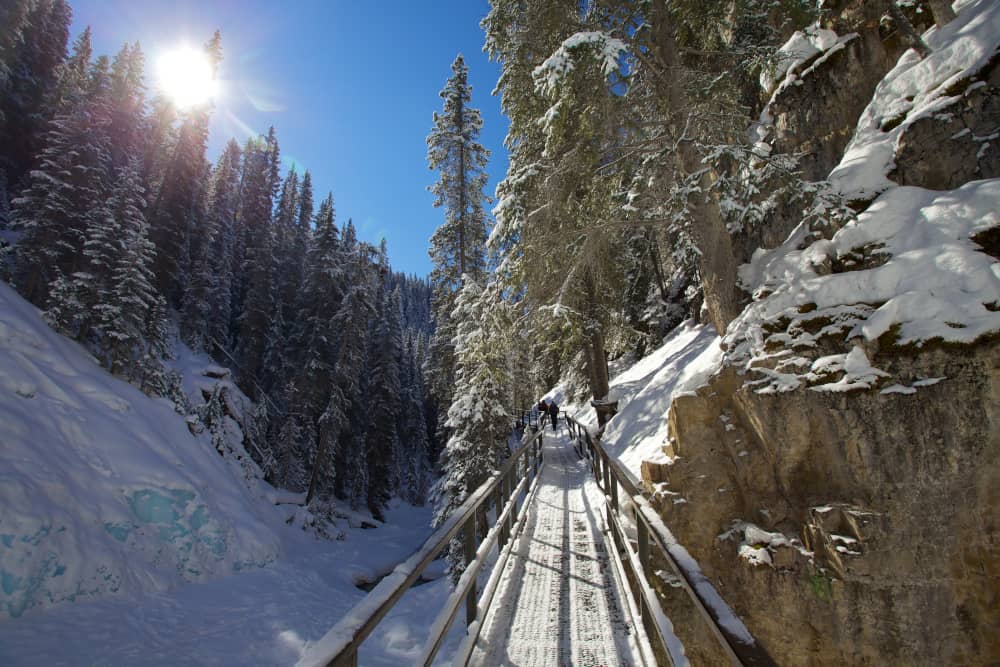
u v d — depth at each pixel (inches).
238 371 1504.7
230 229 1877.5
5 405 526.9
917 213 271.0
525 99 475.5
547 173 417.7
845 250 291.1
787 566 251.3
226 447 1032.8
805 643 245.3
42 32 1696.6
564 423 1212.5
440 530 102.6
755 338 303.3
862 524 233.3
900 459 231.1
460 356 561.6
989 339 214.1
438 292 882.8
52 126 1573.6
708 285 383.6
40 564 442.3
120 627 451.8
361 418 1546.5
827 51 407.2
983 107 272.8
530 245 414.6
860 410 241.0
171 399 948.6
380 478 1504.7
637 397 522.3
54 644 402.3
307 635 521.0
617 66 311.9
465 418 618.8
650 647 135.5
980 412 215.3
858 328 254.8
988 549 213.0
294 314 1689.2
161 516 597.6
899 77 335.9
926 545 223.1
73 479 529.0
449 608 111.1
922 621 221.6
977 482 215.8
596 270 494.9
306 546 938.1
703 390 306.2
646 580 144.3
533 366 974.4
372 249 1236.5
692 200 382.3
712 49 430.3
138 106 1887.3
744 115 383.2
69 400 622.2
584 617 173.6
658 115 433.7
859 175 318.3
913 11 369.1
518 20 453.7
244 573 676.7
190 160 1507.1
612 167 457.1
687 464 295.1
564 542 263.7
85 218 1055.0
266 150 2482.8
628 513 293.3
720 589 273.9
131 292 871.7
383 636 238.4
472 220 866.1
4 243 959.0
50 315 806.5
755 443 282.5
